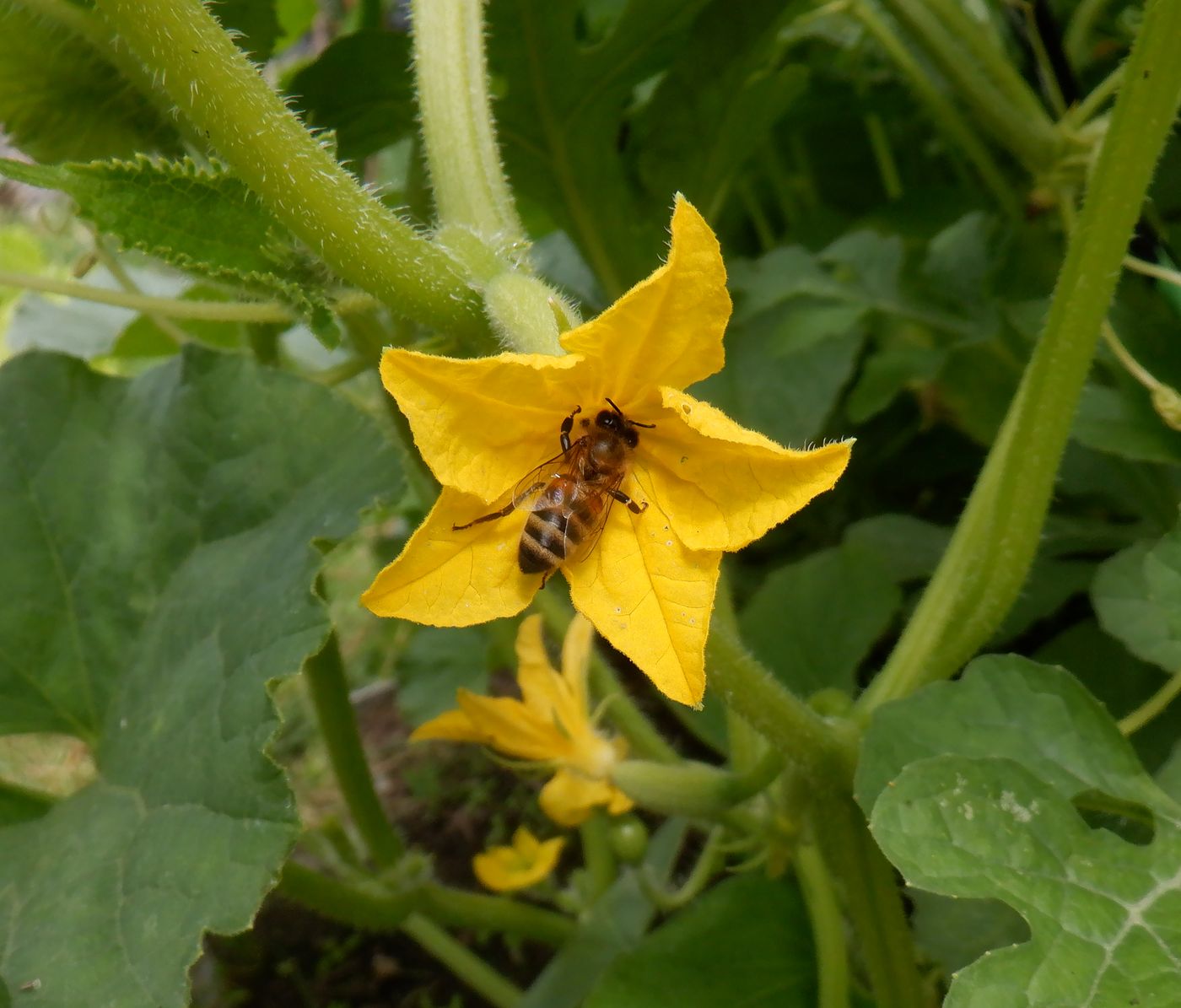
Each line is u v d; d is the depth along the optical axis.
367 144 0.14
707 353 0.06
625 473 0.07
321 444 0.10
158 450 0.11
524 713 0.11
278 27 0.12
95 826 0.09
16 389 0.11
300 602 0.09
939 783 0.07
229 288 0.09
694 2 0.13
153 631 0.10
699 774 0.10
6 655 0.10
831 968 0.10
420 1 0.09
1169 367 0.11
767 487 0.06
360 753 0.13
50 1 0.10
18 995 0.08
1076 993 0.07
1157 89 0.08
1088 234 0.08
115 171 0.08
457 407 0.06
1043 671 0.08
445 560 0.07
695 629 0.06
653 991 0.11
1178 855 0.07
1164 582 0.09
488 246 0.08
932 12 0.13
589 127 0.14
